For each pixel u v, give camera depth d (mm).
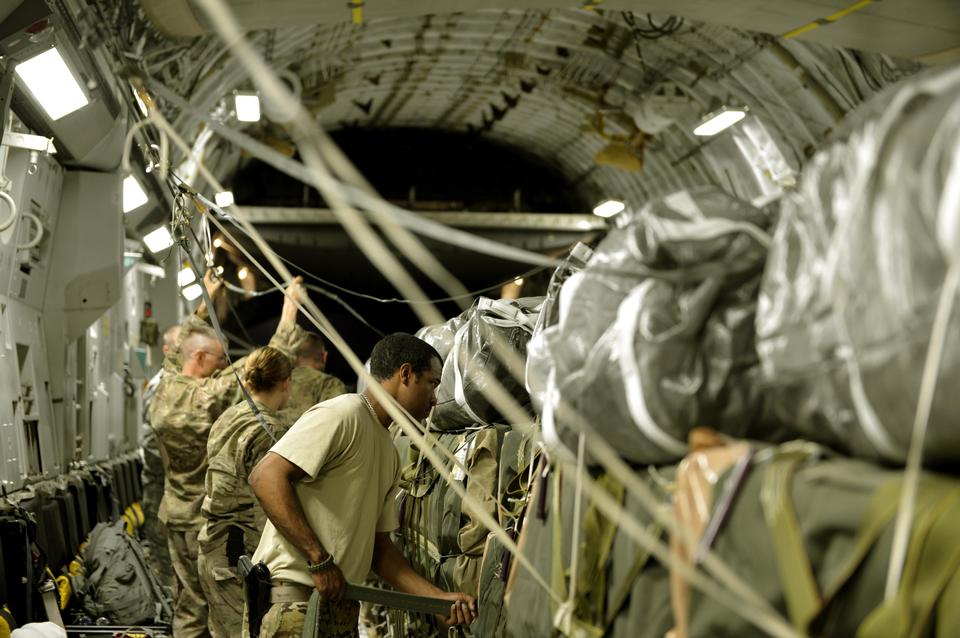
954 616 1182
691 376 1684
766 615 1438
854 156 1396
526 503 3287
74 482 6844
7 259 5582
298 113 1180
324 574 3330
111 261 7012
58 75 5113
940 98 1263
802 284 1486
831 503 1374
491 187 20781
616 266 1908
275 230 16125
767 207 1871
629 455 1896
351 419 3543
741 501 1545
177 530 5641
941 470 1310
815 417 1482
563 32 13906
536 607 2430
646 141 16500
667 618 1777
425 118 19141
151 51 7293
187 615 5680
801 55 11516
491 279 17062
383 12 7230
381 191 20391
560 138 18469
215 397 5543
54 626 4133
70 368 7301
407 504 5113
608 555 2006
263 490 3389
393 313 16516
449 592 3893
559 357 2041
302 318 15344
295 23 7277
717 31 12180
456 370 4051
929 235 1205
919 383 1216
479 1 7414
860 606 1312
